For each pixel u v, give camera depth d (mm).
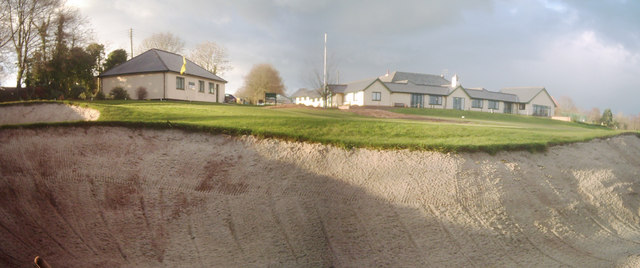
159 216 10344
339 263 9250
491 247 10016
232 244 9695
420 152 13188
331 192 11383
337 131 15766
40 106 21219
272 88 69688
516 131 18891
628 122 78062
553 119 53250
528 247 10258
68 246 9414
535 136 17438
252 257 9320
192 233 9945
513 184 12453
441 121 30562
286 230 10141
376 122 18531
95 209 10422
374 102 56000
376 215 10641
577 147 16500
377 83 56094
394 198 11203
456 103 62125
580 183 13750
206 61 66188
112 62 48906
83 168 11711
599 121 72625
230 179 11719
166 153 12727
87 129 13594
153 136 13609
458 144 13789
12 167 11523
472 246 9969
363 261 9344
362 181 11805
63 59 39531
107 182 11258
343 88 62438
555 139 16719
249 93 70625
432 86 62719
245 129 14172
